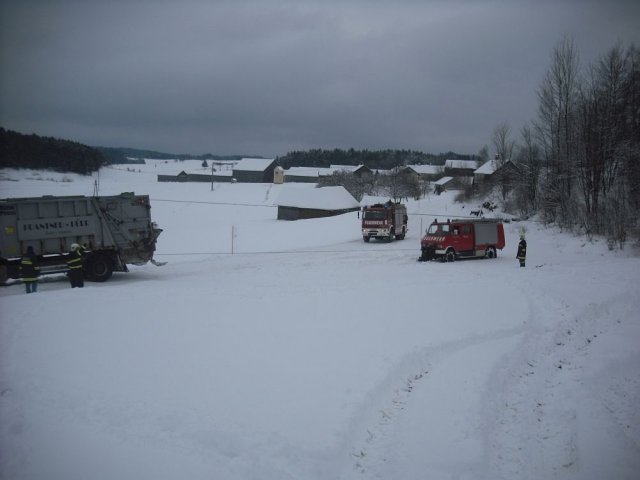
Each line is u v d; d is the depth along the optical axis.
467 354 11.48
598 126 40.84
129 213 22.25
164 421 7.68
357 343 11.52
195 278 21.70
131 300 14.86
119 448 6.96
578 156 42.53
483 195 65.69
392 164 184.75
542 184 47.41
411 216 54.88
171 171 179.88
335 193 73.06
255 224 62.50
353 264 26.38
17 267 20.33
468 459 7.17
